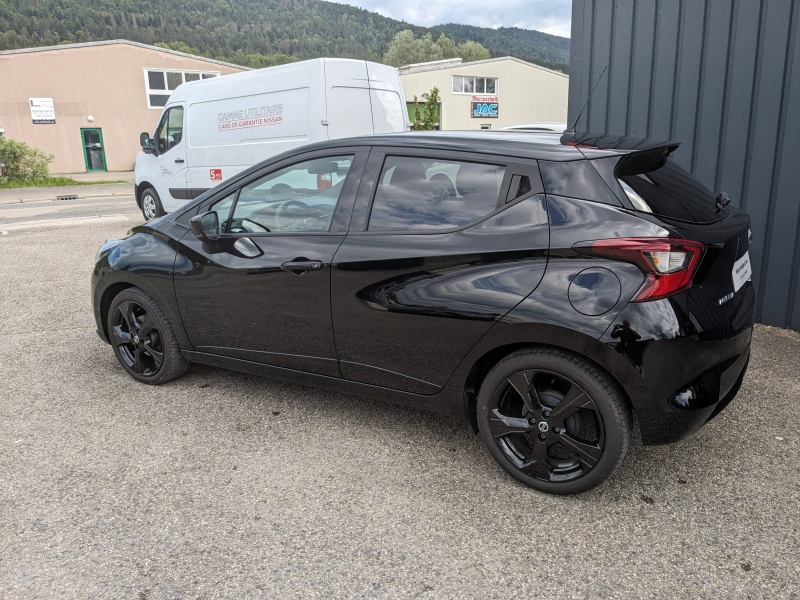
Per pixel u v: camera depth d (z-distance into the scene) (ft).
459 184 9.22
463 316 8.84
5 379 13.66
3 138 86.63
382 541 8.06
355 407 12.04
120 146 115.75
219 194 11.90
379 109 29.07
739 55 16.02
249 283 11.00
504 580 7.32
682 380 7.97
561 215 8.29
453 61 132.98
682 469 9.66
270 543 8.04
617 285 7.82
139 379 13.33
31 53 105.50
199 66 119.85
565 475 8.88
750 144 16.16
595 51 19.19
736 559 7.62
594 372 8.22
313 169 10.73
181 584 7.32
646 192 8.28
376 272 9.56
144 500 9.01
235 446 10.57
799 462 9.78
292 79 27.94
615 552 7.79
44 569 7.59
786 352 14.53
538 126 32.04
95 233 35.91
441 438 10.78
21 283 23.08
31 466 9.98
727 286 8.61
